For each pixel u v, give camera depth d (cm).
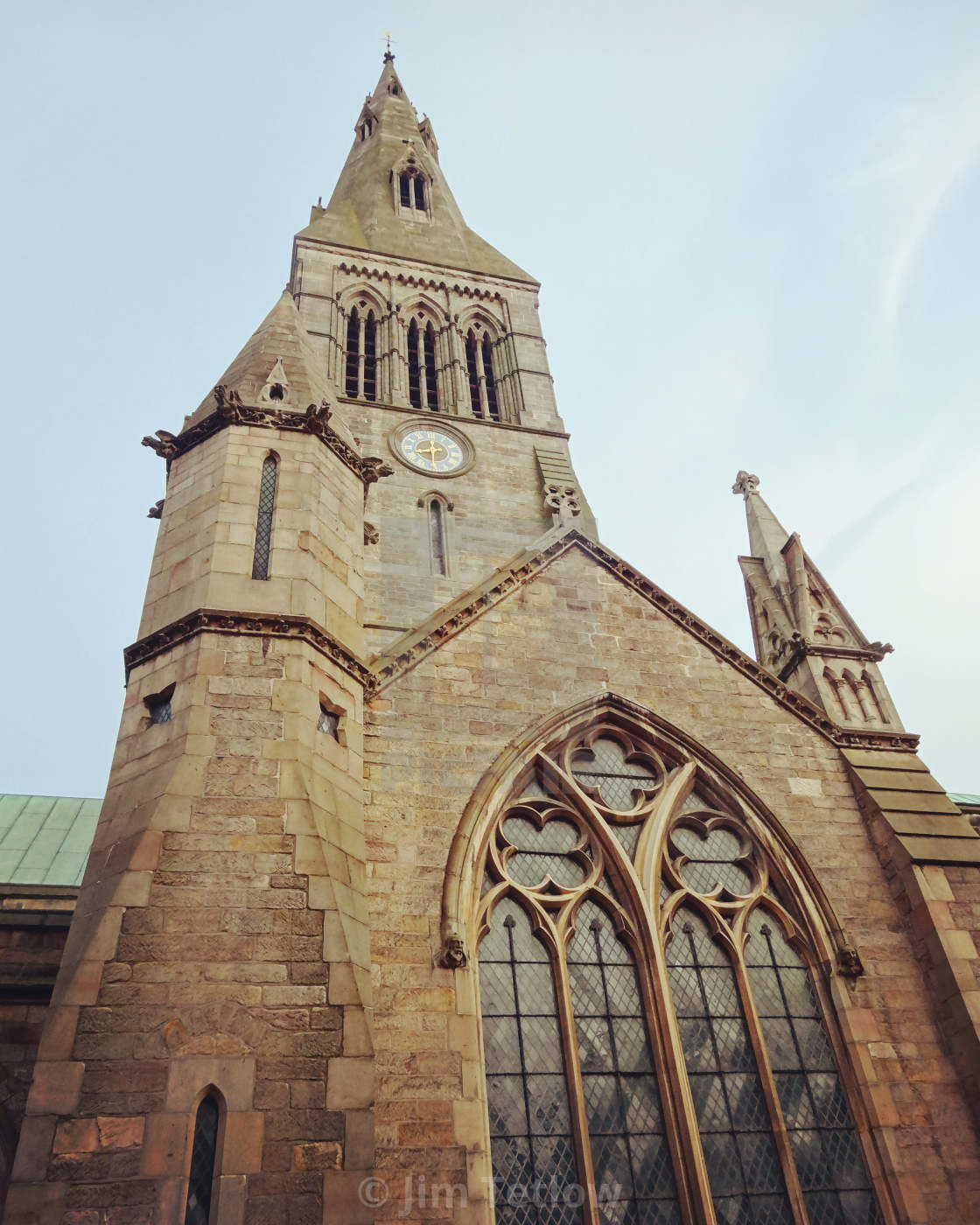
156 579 2244
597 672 2612
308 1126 1492
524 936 2131
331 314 5366
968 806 2764
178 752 1833
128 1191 1382
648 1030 2073
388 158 6775
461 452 4888
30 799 3838
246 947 1623
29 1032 1847
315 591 2220
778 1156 1977
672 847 2355
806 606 3019
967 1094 2062
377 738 2275
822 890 2327
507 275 6022
